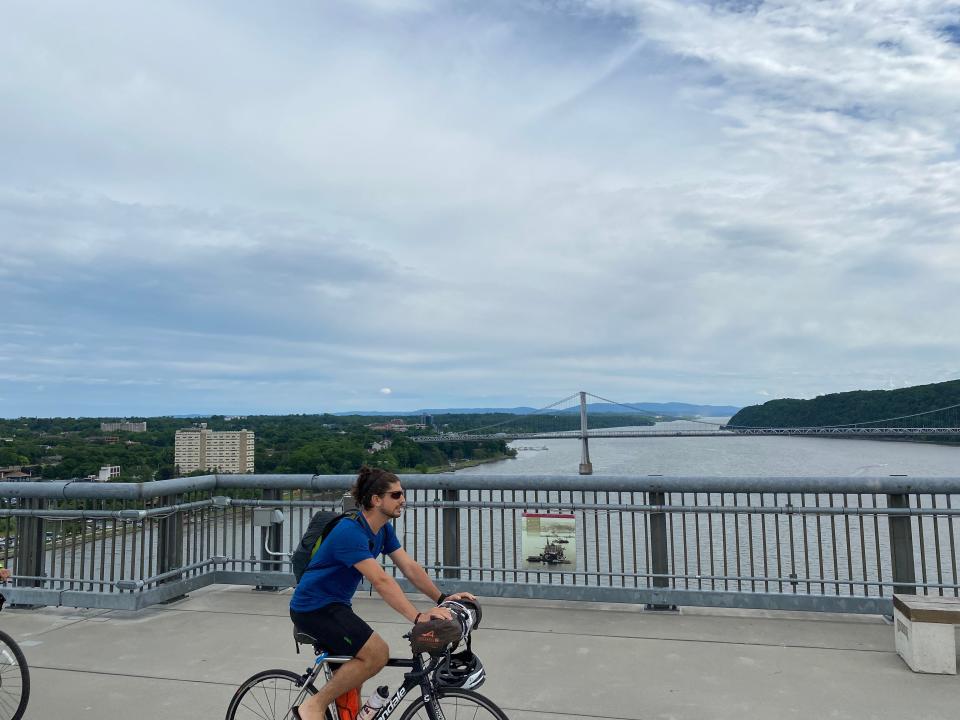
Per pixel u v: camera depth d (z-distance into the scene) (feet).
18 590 21.68
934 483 18.97
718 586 28.14
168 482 22.09
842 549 29.68
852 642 17.31
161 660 16.67
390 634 18.37
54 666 16.35
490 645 17.40
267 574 23.17
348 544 9.86
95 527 21.72
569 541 21.35
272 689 10.67
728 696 14.12
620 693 14.33
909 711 13.30
